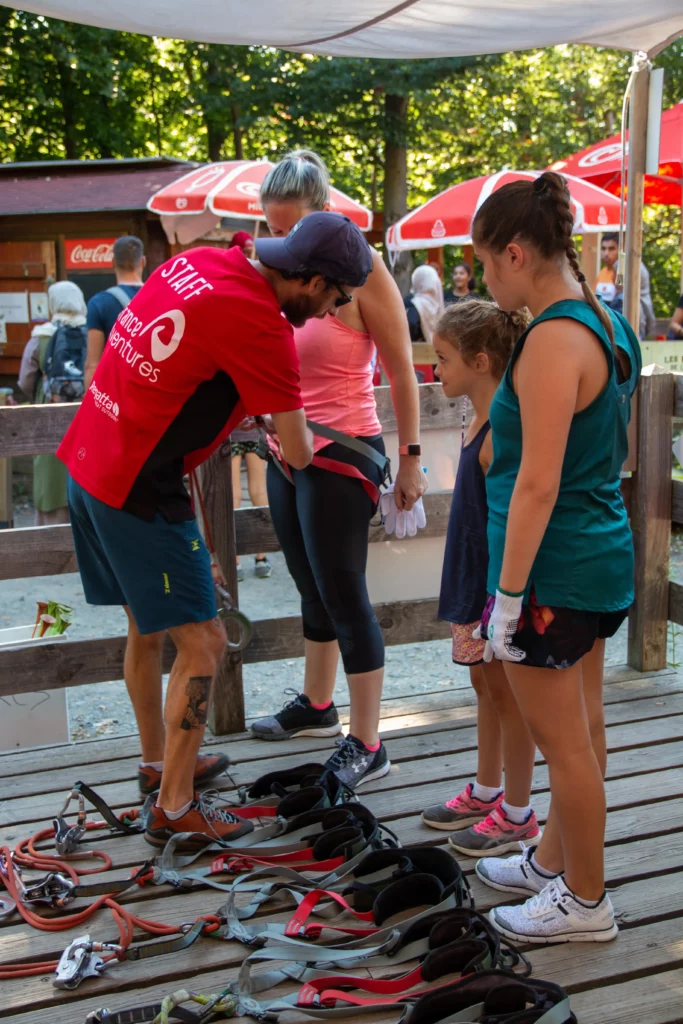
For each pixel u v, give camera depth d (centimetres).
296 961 212
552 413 183
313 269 230
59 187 1068
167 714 258
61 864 256
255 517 347
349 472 284
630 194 391
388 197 1655
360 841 251
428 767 313
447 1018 188
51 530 337
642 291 859
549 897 222
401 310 284
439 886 231
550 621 198
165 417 234
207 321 227
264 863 253
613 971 212
